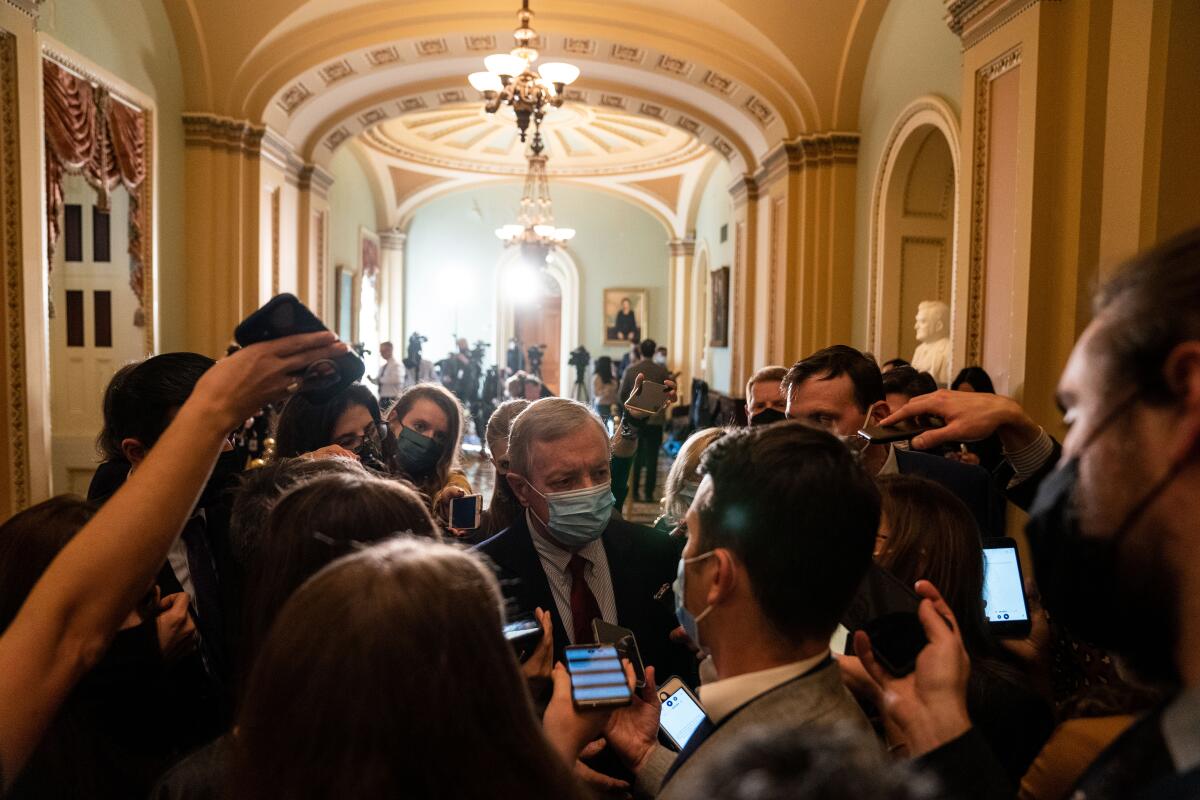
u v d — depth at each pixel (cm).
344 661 80
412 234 2058
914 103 721
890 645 115
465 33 909
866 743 98
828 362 254
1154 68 418
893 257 809
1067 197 471
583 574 216
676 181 1886
